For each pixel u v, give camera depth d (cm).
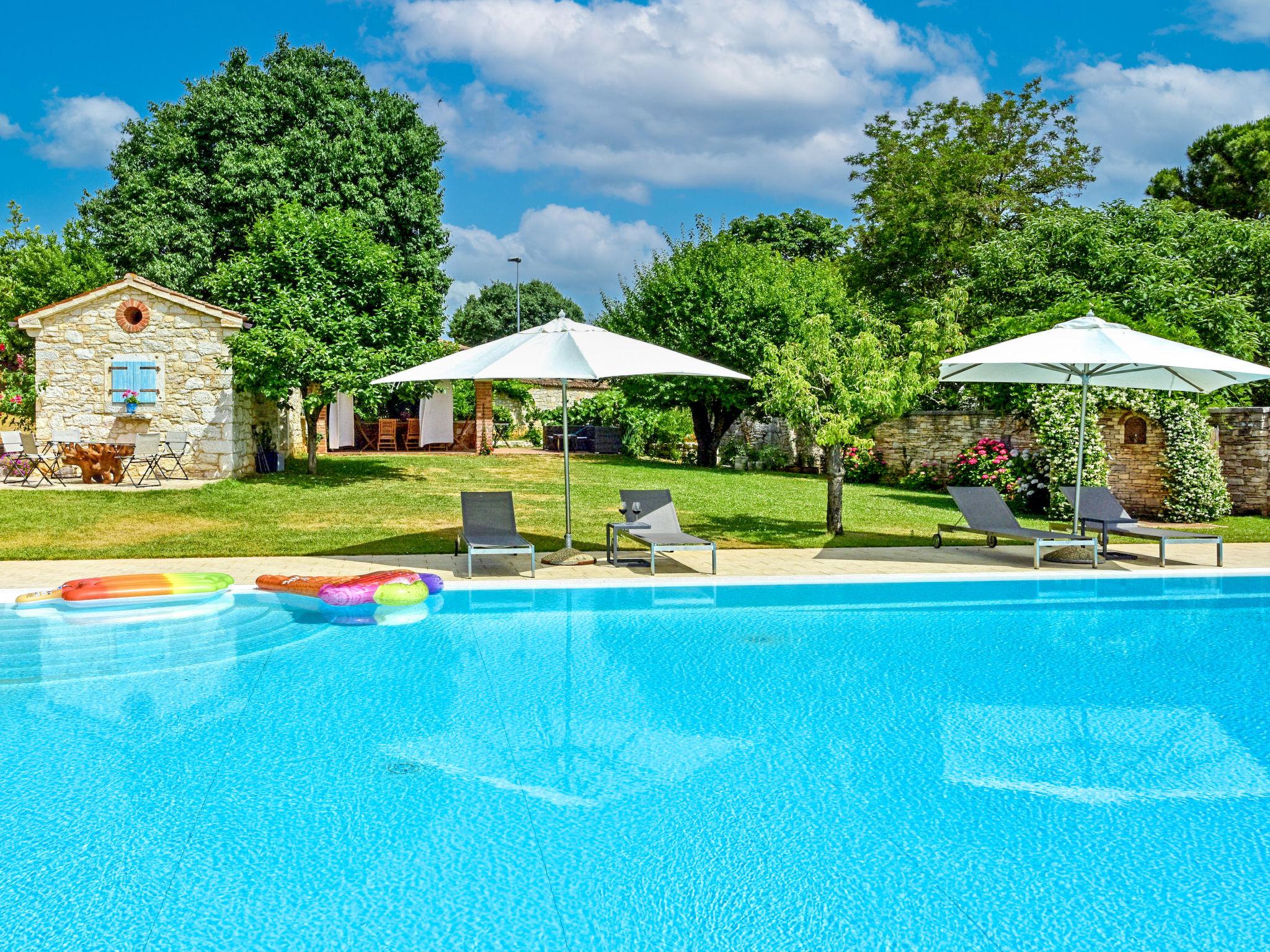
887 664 705
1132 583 1026
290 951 312
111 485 1723
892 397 1190
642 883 366
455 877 369
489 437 3017
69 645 724
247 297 1978
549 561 1097
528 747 520
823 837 410
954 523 1512
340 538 1248
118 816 422
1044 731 555
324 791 453
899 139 3647
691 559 1131
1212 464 1606
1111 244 2473
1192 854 395
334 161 2895
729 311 2697
